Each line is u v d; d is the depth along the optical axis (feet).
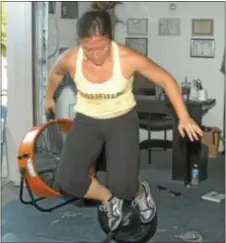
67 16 16.62
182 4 21.36
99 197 9.25
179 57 21.72
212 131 20.30
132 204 9.89
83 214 13.12
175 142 16.37
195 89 21.39
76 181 8.50
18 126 15.30
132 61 7.65
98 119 8.13
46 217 12.85
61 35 16.22
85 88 7.89
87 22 7.38
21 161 10.80
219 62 21.16
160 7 21.68
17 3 14.69
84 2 17.94
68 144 8.42
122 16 22.18
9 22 14.92
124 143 8.14
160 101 18.11
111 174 8.26
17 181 15.37
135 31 22.17
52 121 10.96
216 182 16.42
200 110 16.94
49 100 10.09
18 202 13.91
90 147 8.31
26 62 14.99
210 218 12.91
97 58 7.50
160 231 11.89
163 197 14.71
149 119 19.48
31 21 14.76
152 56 22.11
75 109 8.41
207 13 21.07
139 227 10.38
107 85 7.75
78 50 7.89
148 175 17.31
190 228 12.17
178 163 16.39
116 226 9.73
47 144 11.14
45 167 10.97
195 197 14.78
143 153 20.85
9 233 11.74
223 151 21.11
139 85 20.04
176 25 21.57
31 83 15.05
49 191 10.71
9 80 15.26
